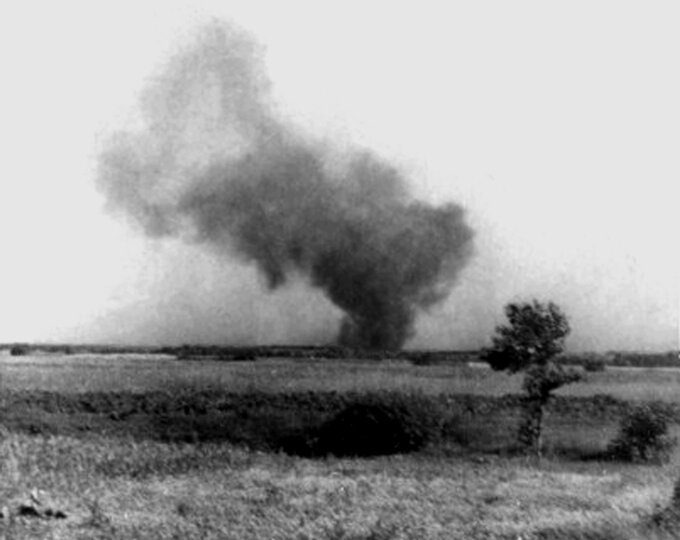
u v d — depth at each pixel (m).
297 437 29.44
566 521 15.20
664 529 13.87
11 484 18.55
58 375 47.28
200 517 15.48
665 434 26.75
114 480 20.09
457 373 49.84
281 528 14.56
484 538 13.74
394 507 16.92
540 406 28.72
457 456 26.94
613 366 52.31
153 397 38.34
